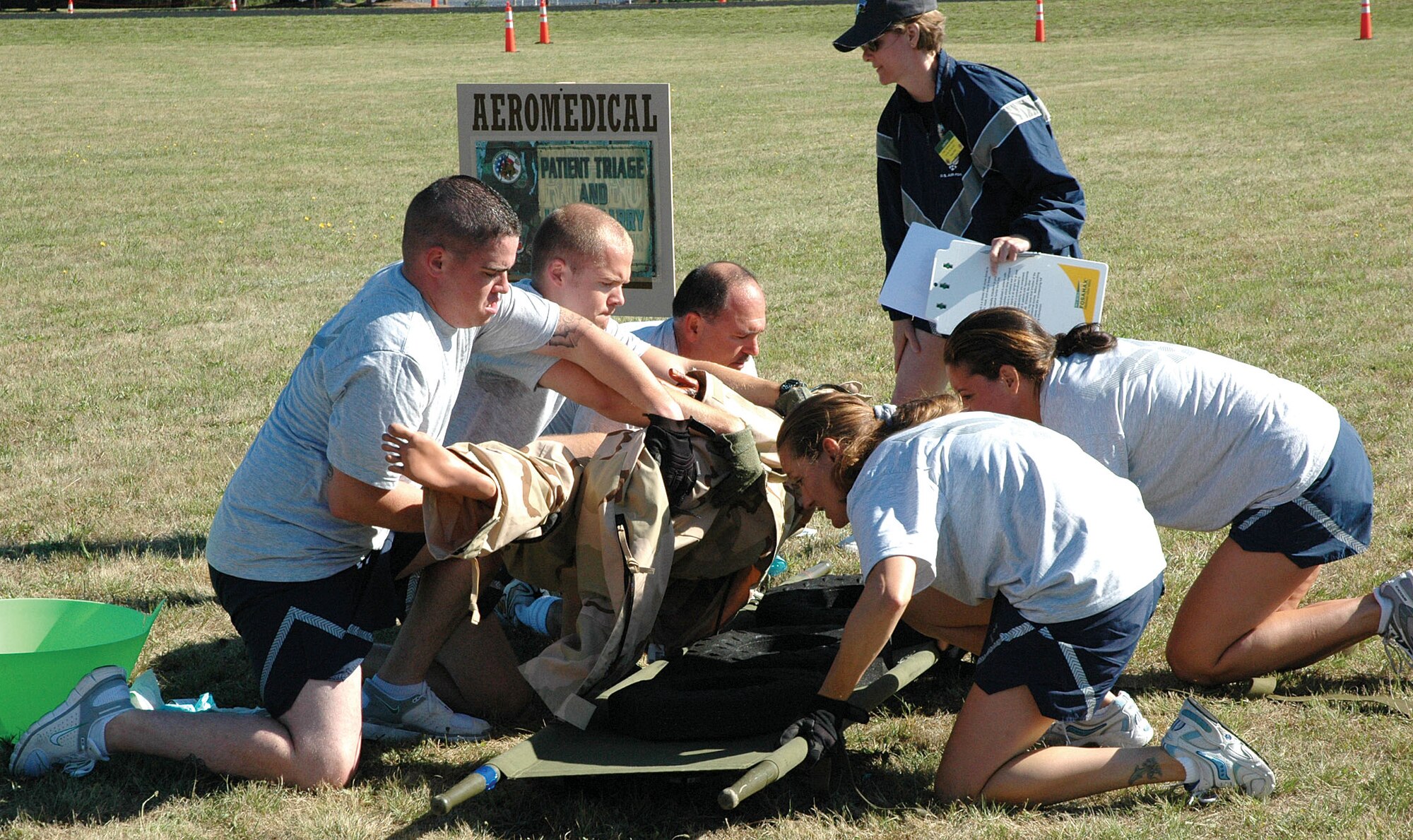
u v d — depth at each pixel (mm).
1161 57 28891
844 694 3094
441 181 3166
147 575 4867
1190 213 12742
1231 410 3502
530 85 5184
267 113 23234
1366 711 3588
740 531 3590
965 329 3621
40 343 8750
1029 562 3057
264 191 15703
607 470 3371
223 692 3967
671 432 3453
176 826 3119
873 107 22547
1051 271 4363
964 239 4512
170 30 40188
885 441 3186
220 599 3480
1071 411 3516
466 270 3145
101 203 14906
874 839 3045
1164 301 9039
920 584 2986
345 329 3168
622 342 3824
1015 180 4586
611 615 3363
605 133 5172
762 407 4090
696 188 15578
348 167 17547
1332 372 7004
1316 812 3033
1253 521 3562
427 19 42719
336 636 3338
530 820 3197
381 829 3141
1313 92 21984
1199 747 3084
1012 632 3109
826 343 8312
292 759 3277
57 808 3199
